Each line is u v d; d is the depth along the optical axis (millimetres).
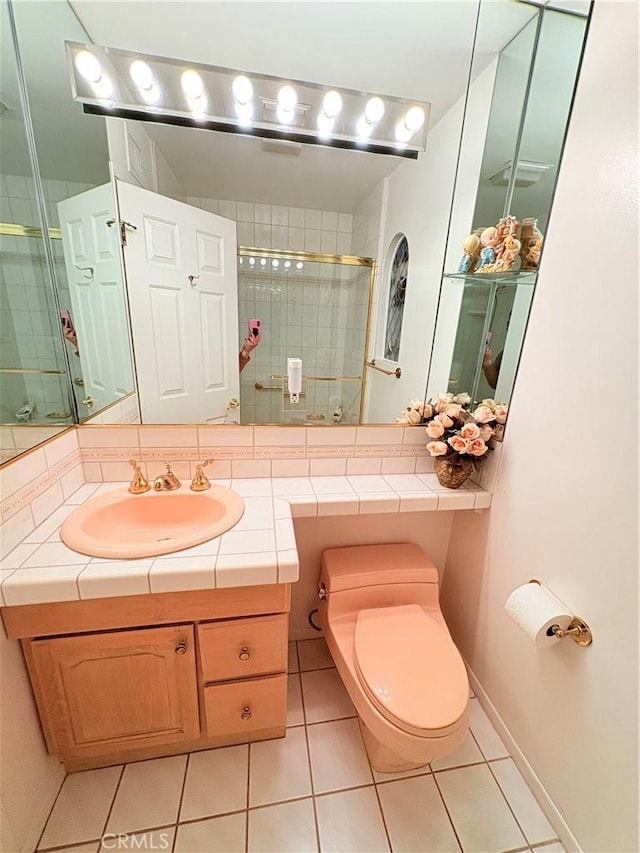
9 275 955
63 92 1057
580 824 932
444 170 1375
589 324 890
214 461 1339
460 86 1258
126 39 1105
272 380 1460
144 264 1264
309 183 1379
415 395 1553
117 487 1242
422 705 939
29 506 966
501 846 980
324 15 1054
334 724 1265
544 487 1054
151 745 1088
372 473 1463
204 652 1008
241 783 1087
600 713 871
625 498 800
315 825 1003
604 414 851
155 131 1216
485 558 1363
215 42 1123
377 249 1455
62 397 1155
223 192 1329
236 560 894
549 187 1042
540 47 1053
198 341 1368
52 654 911
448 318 1480
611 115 817
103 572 833
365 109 1245
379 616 1240
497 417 1259
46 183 1042
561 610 944
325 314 1469
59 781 1056
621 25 785
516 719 1184
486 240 1231
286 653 1074
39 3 977
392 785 1103
